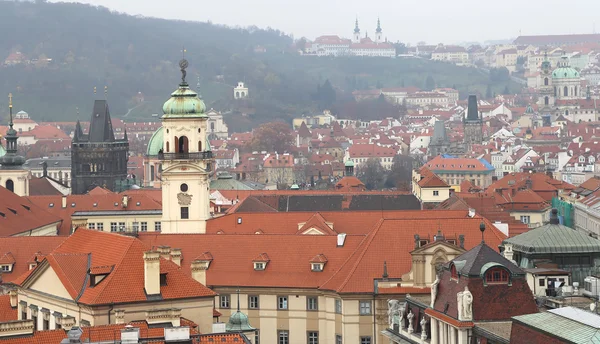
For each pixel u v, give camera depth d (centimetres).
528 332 16775
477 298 19038
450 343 19288
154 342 17812
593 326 16112
